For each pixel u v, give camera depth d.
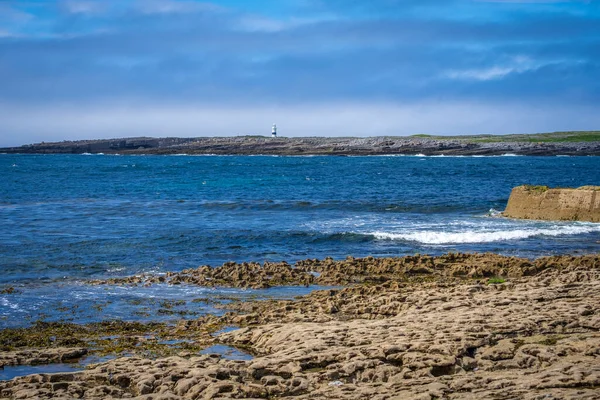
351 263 23.81
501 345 12.41
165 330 15.95
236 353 13.70
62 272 23.67
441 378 10.88
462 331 13.15
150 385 11.16
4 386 11.23
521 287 17.81
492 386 10.33
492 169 112.25
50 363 13.41
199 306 18.53
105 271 23.92
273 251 28.38
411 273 22.61
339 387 10.81
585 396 9.44
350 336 13.38
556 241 30.36
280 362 11.95
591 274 19.25
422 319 14.35
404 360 11.82
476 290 17.62
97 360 13.56
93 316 17.50
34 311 18.00
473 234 31.69
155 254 27.44
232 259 26.62
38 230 33.69
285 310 17.30
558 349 11.90
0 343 14.89
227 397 10.48
